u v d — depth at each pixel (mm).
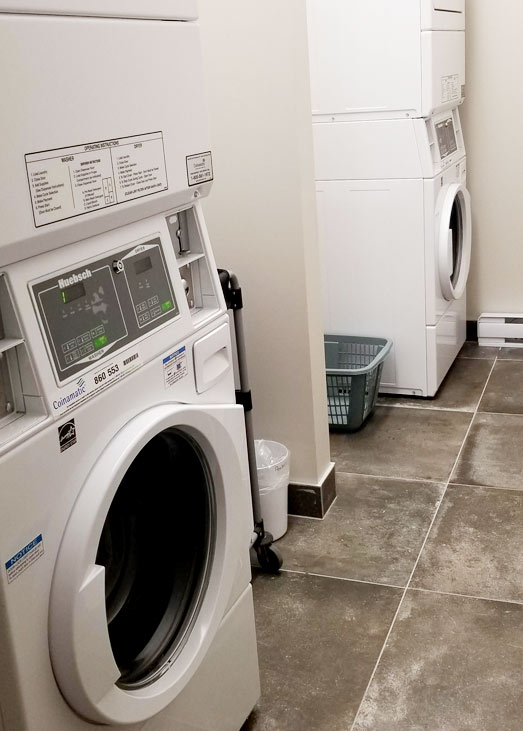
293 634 2086
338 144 3207
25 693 1135
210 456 1508
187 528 1568
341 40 3074
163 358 1400
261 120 2299
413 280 3264
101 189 1235
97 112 1215
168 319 1424
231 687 1700
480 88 3711
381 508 2631
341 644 2037
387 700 1847
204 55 2297
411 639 2029
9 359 1143
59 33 1129
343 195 3266
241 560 1688
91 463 1230
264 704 1867
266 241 2400
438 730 1753
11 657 1112
